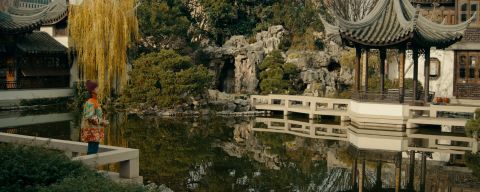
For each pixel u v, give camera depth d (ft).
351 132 92.58
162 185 50.52
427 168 63.26
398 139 84.64
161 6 146.20
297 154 72.02
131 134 84.74
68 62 131.44
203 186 53.62
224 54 148.66
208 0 164.35
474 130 80.02
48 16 133.49
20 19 121.19
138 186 28.91
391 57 137.90
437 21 138.82
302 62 139.54
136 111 114.21
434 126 96.84
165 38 144.97
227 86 151.74
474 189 52.16
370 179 57.41
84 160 35.06
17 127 87.61
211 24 165.78
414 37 89.81
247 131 92.73
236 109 119.44
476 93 127.65
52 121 96.02
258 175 59.00
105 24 115.03
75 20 116.26
